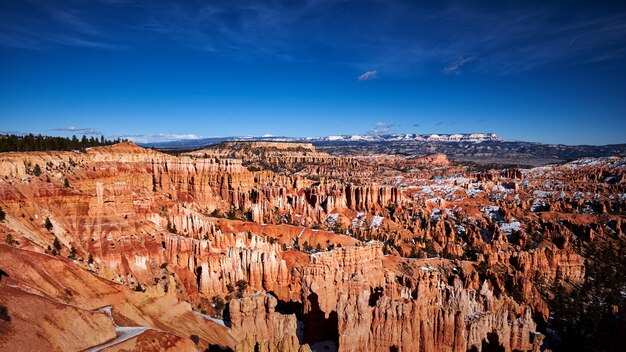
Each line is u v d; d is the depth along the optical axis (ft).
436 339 257.75
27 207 369.50
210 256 410.52
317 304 304.50
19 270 228.02
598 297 427.33
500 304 327.47
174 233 466.29
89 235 395.14
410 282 350.43
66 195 404.16
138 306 264.93
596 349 299.58
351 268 342.44
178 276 400.67
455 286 341.41
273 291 395.96
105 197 440.45
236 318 287.07
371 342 258.57
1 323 176.35
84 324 201.87
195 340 254.68
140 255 398.21
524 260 451.53
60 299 228.43
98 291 253.24
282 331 289.53
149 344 207.72
